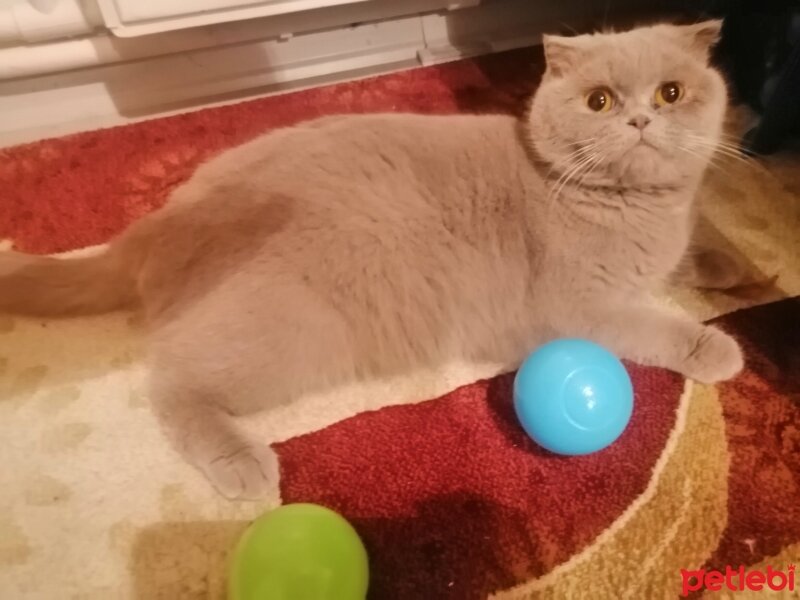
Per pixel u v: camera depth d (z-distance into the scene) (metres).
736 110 0.59
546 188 0.42
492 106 0.64
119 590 0.36
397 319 0.43
